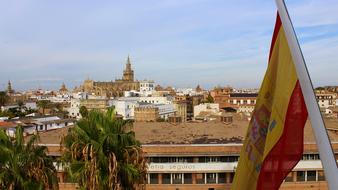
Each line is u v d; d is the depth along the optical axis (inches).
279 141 310.0
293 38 258.8
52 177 766.5
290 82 297.4
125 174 746.8
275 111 320.5
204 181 1611.7
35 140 783.1
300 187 1592.0
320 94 7716.5
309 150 1589.6
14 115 5531.5
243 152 384.2
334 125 2453.2
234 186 390.3
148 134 1809.8
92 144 719.1
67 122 4291.3
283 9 269.3
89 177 717.3
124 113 6953.7
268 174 322.7
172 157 1617.9
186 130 1878.7
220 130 1873.8
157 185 1606.8
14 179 671.8
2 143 685.3
